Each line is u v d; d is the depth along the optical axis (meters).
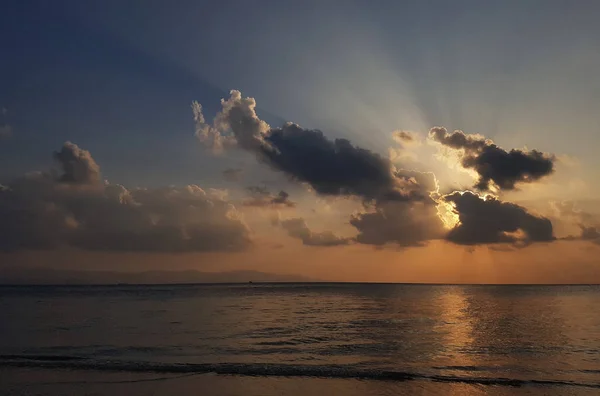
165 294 125.50
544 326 41.88
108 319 49.75
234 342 32.66
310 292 136.62
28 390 19.88
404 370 23.69
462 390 20.08
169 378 21.88
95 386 20.41
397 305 72.12
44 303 82.88
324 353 28.59
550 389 20.17
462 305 71.69
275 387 20.33
